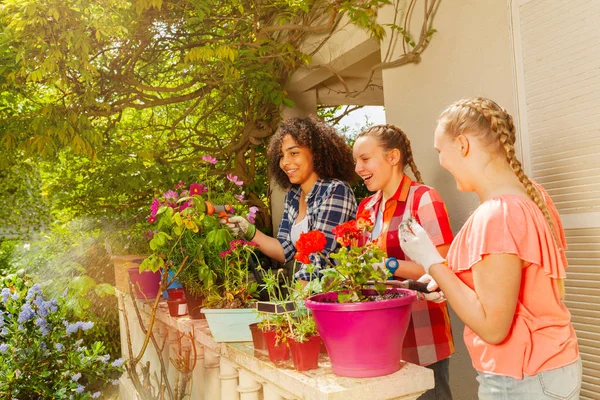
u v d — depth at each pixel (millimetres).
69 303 3162
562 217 2350
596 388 2219
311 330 1399
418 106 3250
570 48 2268
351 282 1339
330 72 4816
